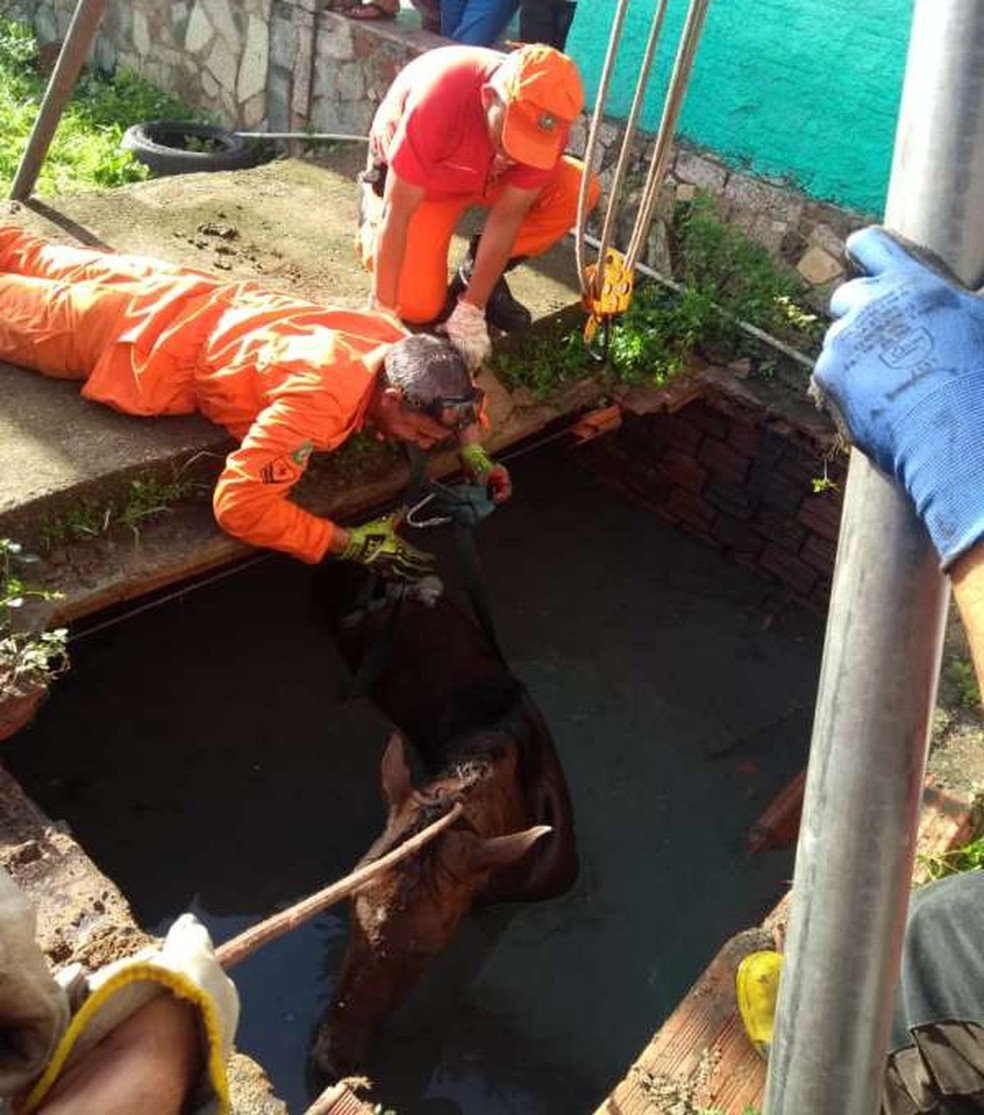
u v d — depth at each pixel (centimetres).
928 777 413
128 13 779
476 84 420
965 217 124
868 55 499
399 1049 415
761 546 597
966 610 116
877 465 126
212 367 421
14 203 540
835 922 143
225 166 671
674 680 558
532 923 460
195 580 502
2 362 452
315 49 672
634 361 539
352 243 557
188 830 467
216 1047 130
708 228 562
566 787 469
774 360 558
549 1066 419
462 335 458
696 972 450
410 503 447
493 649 488
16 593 380
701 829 498
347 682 521
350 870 466
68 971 138
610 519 630
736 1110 303
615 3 564
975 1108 214
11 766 471
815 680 565
